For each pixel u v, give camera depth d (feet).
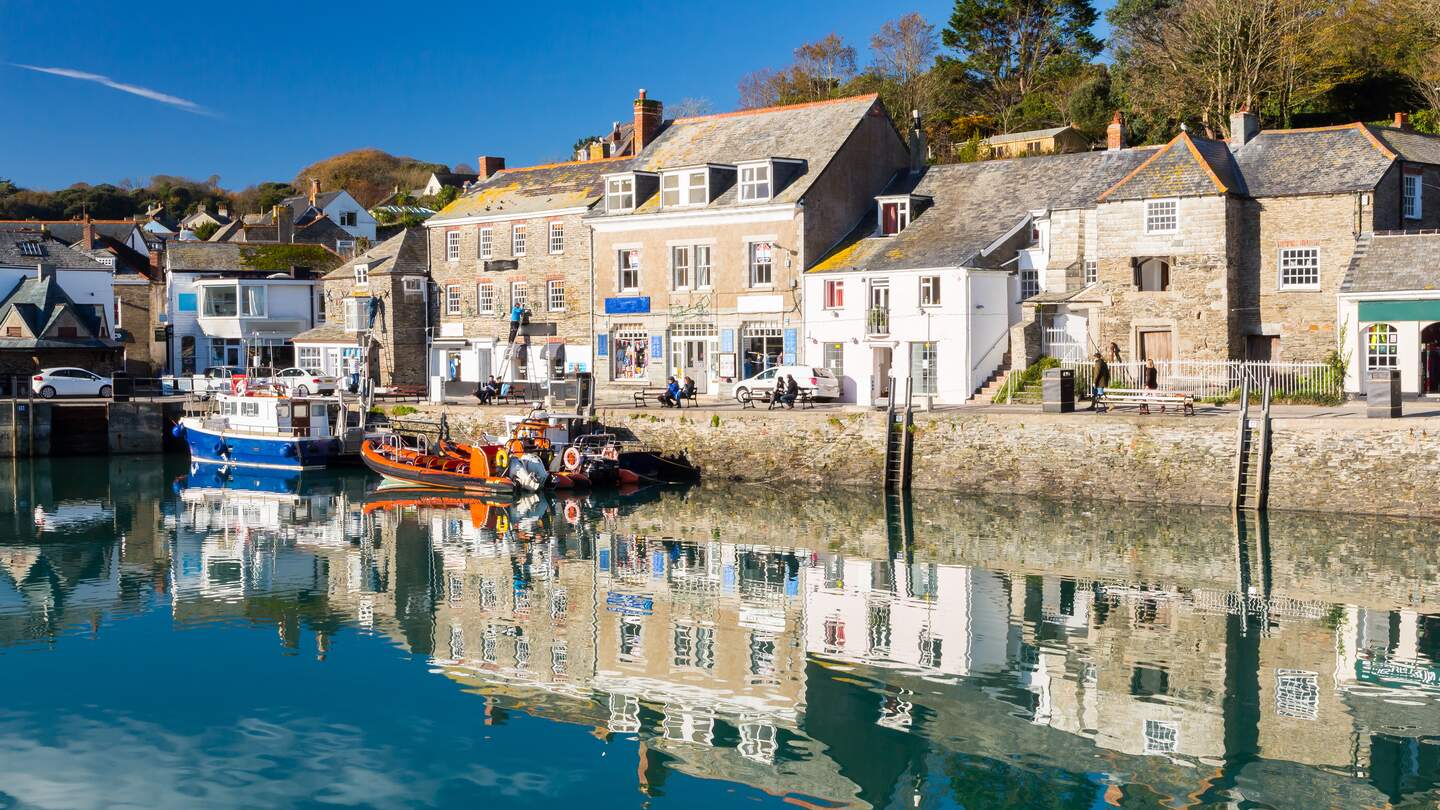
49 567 98.89
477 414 159.53
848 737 59.62
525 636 77.41
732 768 56.39
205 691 67.31
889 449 127.54
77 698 66.23
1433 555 91.20
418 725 62.03
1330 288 133.80
